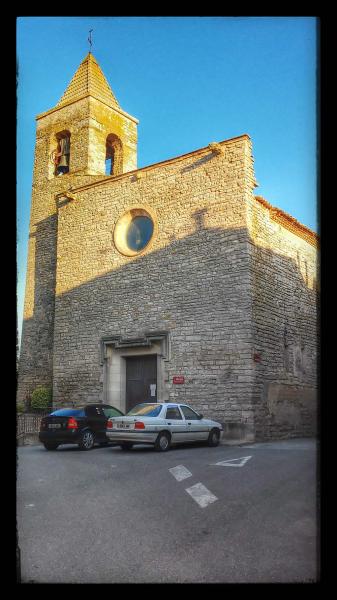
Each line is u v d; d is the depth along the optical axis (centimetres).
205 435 1457
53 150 2534
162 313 1845
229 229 1739
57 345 2130
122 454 1298
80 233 2161
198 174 1844
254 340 1662
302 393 1884
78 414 1477
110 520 628
